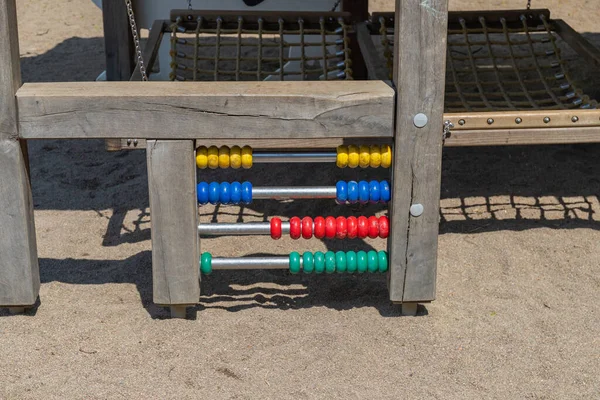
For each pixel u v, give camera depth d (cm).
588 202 548
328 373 363
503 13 661
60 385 355
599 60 573
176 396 348
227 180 582
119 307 420
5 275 398
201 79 774
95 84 394
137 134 379
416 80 374
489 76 763
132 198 560
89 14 1038
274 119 380
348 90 385
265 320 407
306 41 777
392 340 389
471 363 372
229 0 723
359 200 402
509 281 449
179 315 409
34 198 559
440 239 498
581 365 371
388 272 413
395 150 385
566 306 423
